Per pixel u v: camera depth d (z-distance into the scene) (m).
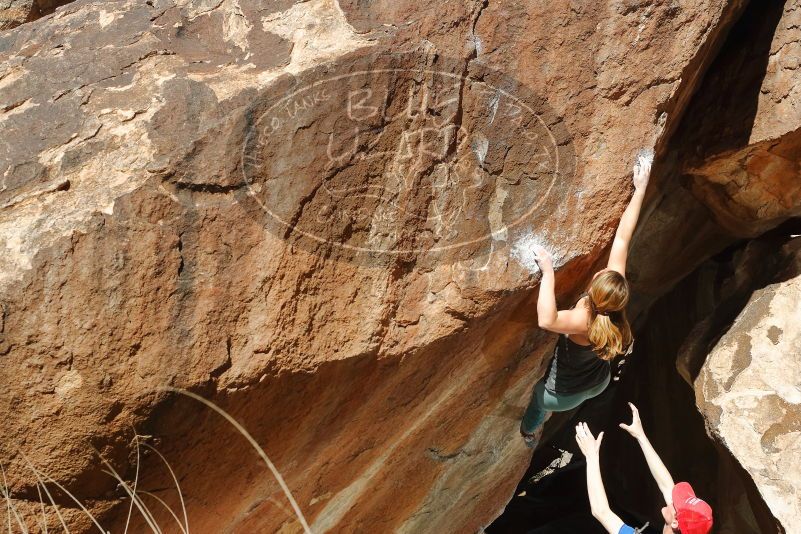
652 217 5.43
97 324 2.79
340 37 3.24
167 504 3.20
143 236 2.85
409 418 3.82
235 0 3.39
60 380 2.78
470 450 4.48
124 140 2.99
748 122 4.43
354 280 3.21
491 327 3.59
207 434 3.08
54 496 2.94
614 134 3.52
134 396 2.84
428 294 3.35
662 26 3.55
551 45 3.44
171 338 2.88
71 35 3.38
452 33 3.31
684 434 6.20
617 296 3.41
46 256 2.75
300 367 3.11
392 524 4.52
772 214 4.97
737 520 5.54
